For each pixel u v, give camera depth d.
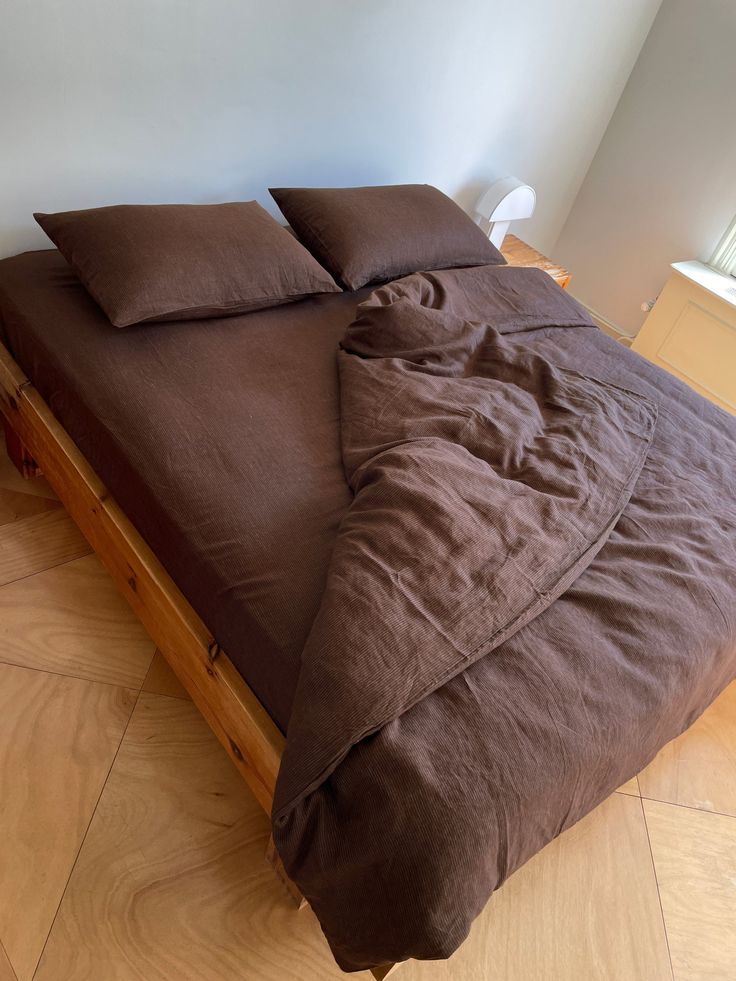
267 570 1.10
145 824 1.25
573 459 1.38
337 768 0.92
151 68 1.70
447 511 1.10
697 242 2.90
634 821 1.47
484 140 2.70
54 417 1.49
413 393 1.43
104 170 1.79
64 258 1.67
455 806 0.86
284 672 1.02
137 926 1.13
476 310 1.90
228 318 1.68
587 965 1.23
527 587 1.09
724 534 1.41
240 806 1.31
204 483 1.22
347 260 1.89
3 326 1.61
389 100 2.27
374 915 0.88
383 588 0.99
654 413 1.71
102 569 1.63
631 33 2.78
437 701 0.97
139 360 1.46
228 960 1.13
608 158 3.14
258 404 1.44
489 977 1.19
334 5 1.91
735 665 1.36
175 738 1.38
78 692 1.40
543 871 1.34
